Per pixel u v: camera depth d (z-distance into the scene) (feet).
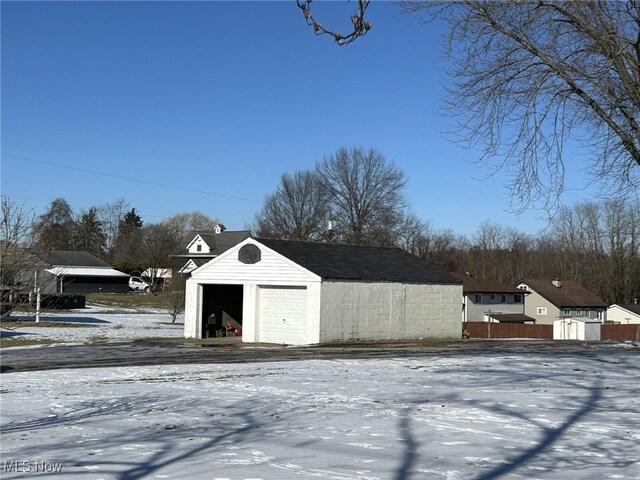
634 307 212.23
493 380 47.03
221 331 105.09
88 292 268.41
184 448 26.22
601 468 22.70
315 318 88.17
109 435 29.43
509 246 293.43
